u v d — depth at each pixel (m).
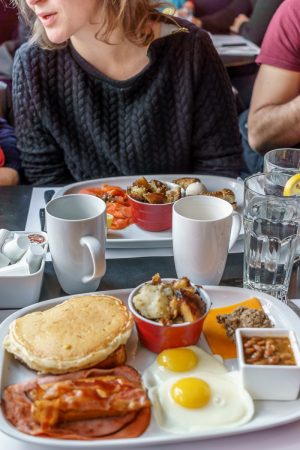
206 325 0.91
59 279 1.01
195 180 1.34
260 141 1.93
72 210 1.03
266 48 1.88
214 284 1.03
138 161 1.60
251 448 0.71
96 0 1.31
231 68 2.99
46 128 1.58
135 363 0.83
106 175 1.63
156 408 0.74
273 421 0.72
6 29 2.74
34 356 0.77
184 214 1.03
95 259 0.92
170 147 1.61
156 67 1.53
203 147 1.65
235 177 1.63
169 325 0.82
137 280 1.06
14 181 1.57
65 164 1.66
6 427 0.69
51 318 0.83
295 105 1.82
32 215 1.27
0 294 0.95
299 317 0.94
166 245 1.16
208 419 0.72
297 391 0.76
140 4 1.40
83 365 0.77
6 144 1.70
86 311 0.84
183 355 0.82
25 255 1.00
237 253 1.15
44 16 1.23
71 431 0.70
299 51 1.83
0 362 0.79
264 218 1.01
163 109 1.57
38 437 0.69
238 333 0.81
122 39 1.44
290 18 1.81
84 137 1.57
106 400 0.72
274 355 0.78
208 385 0.77
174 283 0.90
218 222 0.95
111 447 0.68
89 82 1.51
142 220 1.19
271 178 1.18
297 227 1.00
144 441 0.68
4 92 2.03
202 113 1.61
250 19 3.58
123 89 1.50
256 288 1.04
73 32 1.26
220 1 4.07
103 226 0.97
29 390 0.75
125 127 1.56
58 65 1.51
